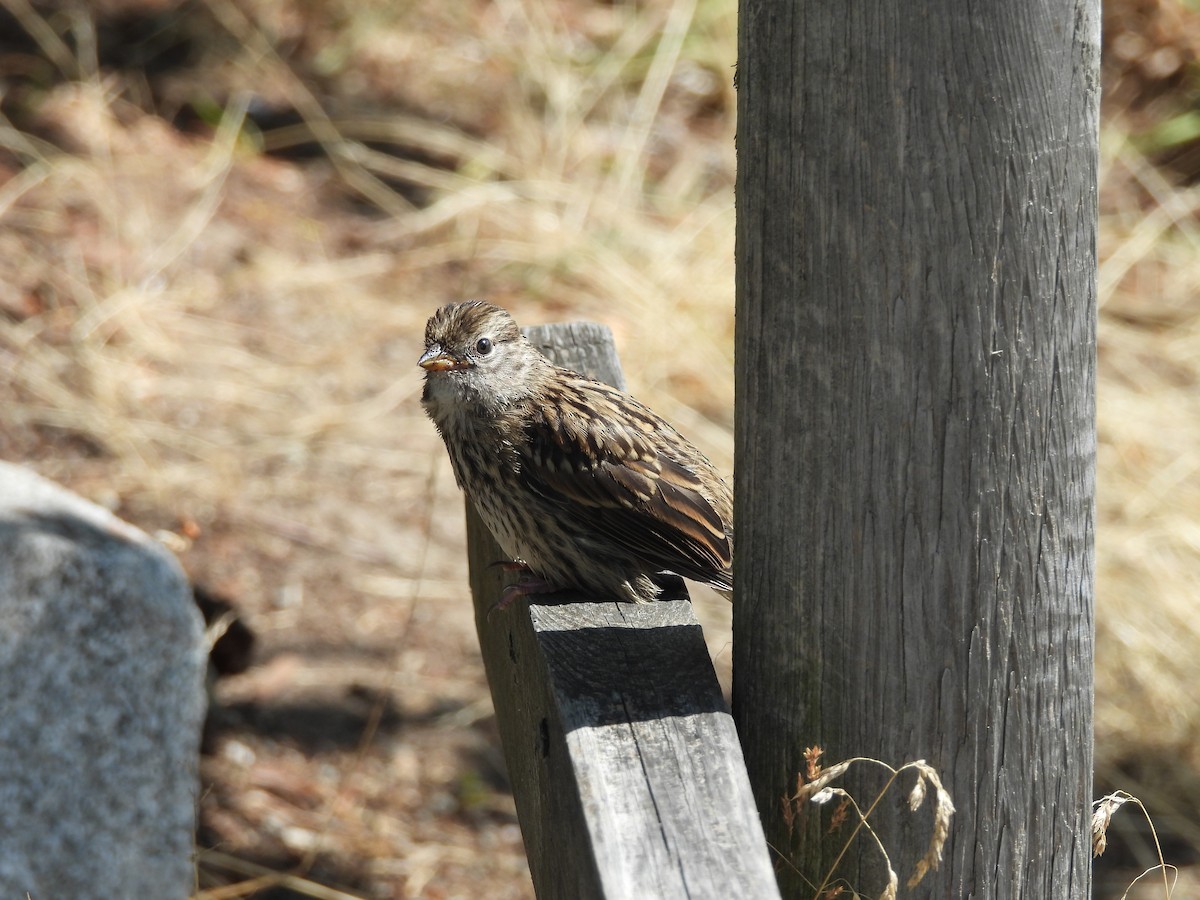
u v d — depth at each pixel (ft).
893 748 16.33
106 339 48.47
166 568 27.35
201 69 61.62
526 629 19.39
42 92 57.82
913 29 14.26
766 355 16.08
